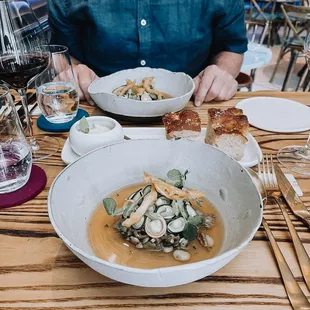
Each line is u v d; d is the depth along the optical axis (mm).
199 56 1267
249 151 702
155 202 463
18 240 487
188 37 1181
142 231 448
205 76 948
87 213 508
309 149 715
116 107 796
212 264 356
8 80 688
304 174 639
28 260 453
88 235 472
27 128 765
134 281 362
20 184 578
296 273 433
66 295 405
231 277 428
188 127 702
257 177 604
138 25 1140
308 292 407
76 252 371
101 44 1182
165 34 1162
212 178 547
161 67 1230
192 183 562
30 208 551
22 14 692
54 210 438
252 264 447
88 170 536
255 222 417
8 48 670
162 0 1115
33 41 710
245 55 2088
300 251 458
